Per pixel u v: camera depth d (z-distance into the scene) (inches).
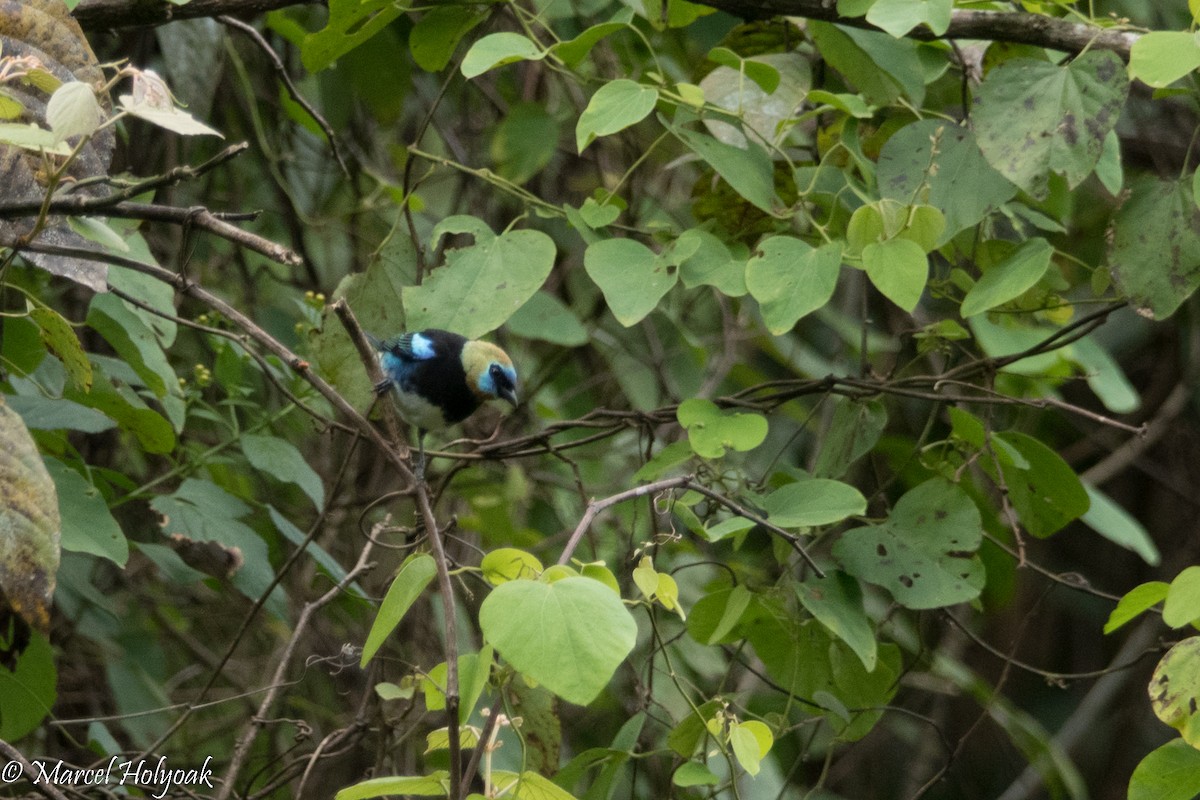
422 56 315.0
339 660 285.3
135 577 431.5
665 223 300.7
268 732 380.8
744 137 300.5
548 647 161.8
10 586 181.5
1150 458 567.5
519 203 437.4
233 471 398.3
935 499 291.0
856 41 298.8
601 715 421.7
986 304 269.4
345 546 414.9
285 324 399.5
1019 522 343.9
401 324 309.4
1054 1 300.2
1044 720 590.9
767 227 315.6
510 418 439.8
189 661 456.8
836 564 289.3
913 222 258.7
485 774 186.9
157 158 396.8
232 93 419.8
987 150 265.6
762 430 271.1
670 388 446.6
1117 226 270.5
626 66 377.1
